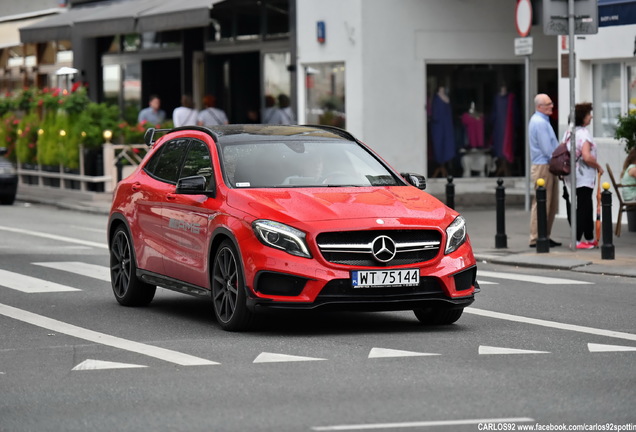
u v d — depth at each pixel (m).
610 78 39.56
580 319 21.28
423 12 49.38
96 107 55.16
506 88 50.91
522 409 13.68
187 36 61.91
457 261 19.56
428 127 49.97
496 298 24.22
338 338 19.19
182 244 21.45
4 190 54.91
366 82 48.78
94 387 15.52
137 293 23.42
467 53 50.12
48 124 57.62
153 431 12.95
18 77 78.62
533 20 50.72
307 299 18.86
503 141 51.00
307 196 19.81
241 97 60.19
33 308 23.25
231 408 13.98
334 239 19.05
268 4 55.53
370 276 18.95
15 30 78.19
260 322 19.89
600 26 36.72
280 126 22.72
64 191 56.97
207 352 18.00
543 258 30.61
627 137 35.38
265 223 19.22
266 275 19.09
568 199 33.03
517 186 51.03
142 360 17.44
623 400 14.15
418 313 20.94
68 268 30.12
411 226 19.23
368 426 12.89
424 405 13.94
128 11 58.28
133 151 55.16
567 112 40.56
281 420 13.28
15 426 13.38
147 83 66.31
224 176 20.77
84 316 22.19
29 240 37.84
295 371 16.30
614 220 39.25
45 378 16.22
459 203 49.00
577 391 14.68
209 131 22.14
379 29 48.84
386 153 49.16
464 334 19.55
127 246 23.72
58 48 74.00
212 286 20.47
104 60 69.31
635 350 17.84
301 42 51.66
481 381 15.36
